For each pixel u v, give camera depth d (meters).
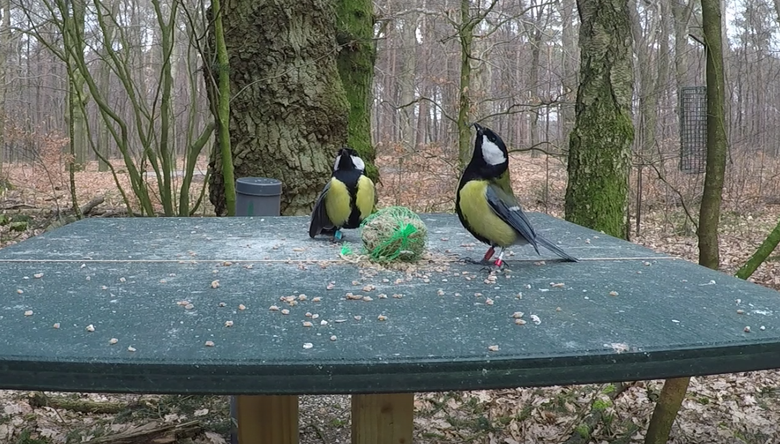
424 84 21.22
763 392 5.12
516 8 16.19
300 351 1.79
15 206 11.87
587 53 7.51
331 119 6.01
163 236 3.69
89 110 26.41
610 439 4.31
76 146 20.22
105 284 2.54
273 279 2.65
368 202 3.46
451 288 2.54
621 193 7.51
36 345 1.81
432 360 1.73
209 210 11.57
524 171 17.22
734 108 16.92
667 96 14.38
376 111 22.78
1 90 15.90
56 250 3.23
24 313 2.12
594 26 7.42
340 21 7.32
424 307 2.26
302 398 4.73
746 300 2.36
